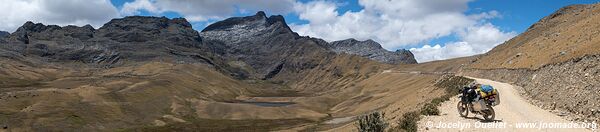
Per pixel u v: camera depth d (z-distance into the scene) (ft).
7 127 353.31
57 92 510.58
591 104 71.15
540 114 70.64
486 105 63.00
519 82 167.53
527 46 277.85
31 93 490.90
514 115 69.36
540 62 165.89
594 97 72.64
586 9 370.12
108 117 447.01
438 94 206.39
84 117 424.46
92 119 425.28
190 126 447.42
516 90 133.28
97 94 534.37
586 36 165.68
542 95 109.50
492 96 63.00
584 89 81.97
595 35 152.15
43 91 509.35
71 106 456.86
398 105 261.03
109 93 557.74
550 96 101.91
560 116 68.33
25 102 450.71
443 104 93.81
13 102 442.09
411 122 66.33
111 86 643.04
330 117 506.48
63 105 453.99
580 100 78.13
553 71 123.95
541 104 90.63
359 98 640.17
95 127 403.95
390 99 460.96
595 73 85.87
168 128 431.43
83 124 403.13
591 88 78.13
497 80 219.20
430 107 76.07
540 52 203.62
